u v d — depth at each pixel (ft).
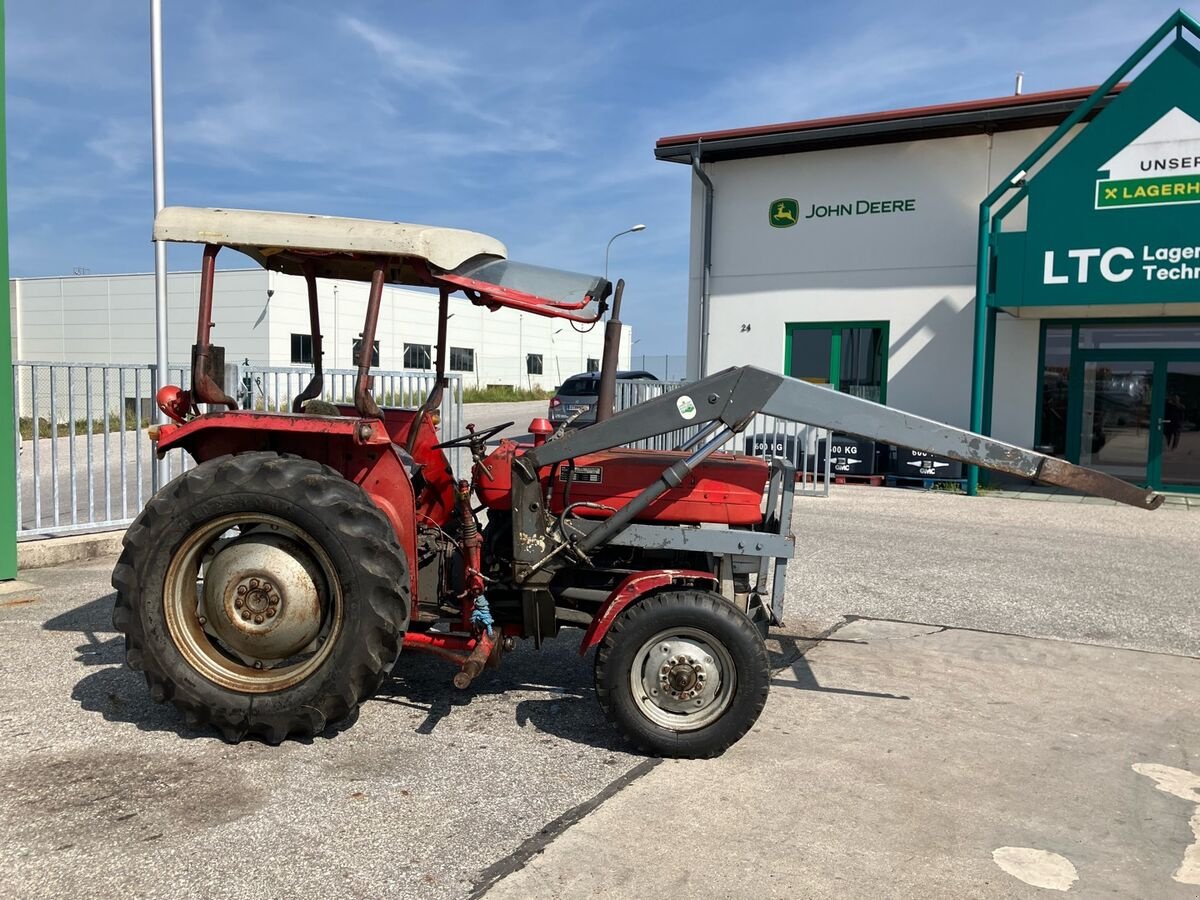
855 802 11.11
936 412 49.98
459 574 13.91
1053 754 12.82
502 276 13.28
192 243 12.78
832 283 52.01
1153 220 39.60
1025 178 47.06
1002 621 20.16
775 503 14.47
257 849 9.58
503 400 127.44
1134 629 19.69
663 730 12.17
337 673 11.98
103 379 24.81
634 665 12.23
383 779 11.39
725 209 54.29
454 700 14.34
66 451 42.83
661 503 13.50
